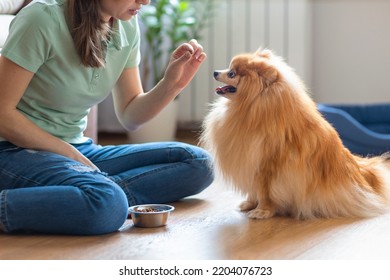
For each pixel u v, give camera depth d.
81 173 2.00
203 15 4.58
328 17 4.73
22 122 1.99
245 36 4.64
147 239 1.97
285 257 1.79
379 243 1.94
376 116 4.06
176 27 4.39
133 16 2.10
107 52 2.10
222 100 2.40
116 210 1.97
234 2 4.62
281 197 2.24
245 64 2.21
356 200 2.29
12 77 1.93
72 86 2.05
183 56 2.18
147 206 2.21
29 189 1.93
